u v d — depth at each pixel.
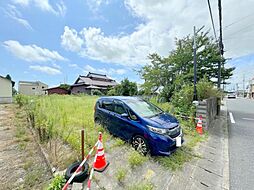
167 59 11.76
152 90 12.20
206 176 3.06
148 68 12.30
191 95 7.61
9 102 20.44
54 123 5.23
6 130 5.98
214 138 5.43
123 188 2.63
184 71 11.34
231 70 13.01
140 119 4.00
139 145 3.89
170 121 4.07
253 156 3.96
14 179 2.94
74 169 2.95
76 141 4.17
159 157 3.64
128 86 26.81
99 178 2.88
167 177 3.00
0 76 20.17
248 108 15.12
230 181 2.89
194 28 7.60
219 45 11.84
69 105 10.66
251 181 2.89
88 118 6.79
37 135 4.94
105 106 5.34
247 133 6.10
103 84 41.91
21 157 3.77
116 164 3.38
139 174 3.06
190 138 5.21
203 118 6.18
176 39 12.02
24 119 7.90
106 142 4.41
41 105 8.96
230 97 47.91
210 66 11.33
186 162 3.59
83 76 43.03
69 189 2.54
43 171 3.18
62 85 44.12
